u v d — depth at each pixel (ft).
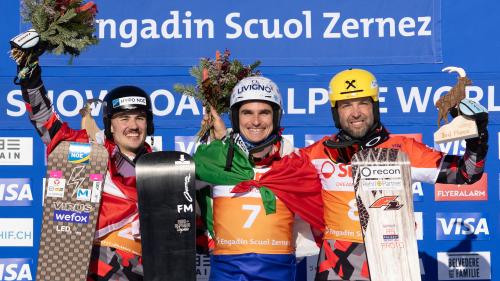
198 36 22.17
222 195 17.39
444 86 22.06
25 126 22.07
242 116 17.30
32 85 16.92
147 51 22.16
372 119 17.38
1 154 22.04
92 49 22.12
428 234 22.11
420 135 22.11
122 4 22.15
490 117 21.99
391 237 16.80
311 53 22.13
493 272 22.07
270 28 22.15
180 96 22.18
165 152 17.31
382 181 16.97
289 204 17.33
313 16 22.13
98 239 17.21
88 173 17.13
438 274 22.09
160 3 22.16
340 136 17.57
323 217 17.71
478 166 16.62
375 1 22.09
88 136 17.94
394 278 16.65
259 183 17.28
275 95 17.37
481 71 22.00
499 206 22.00
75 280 16.76
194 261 16.94
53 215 17.03
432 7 22.04
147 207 16.98
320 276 17.33
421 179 17.29
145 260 16.87
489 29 22.03
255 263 17.06
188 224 17.01
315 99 22.11
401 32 22.09
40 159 22.12
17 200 22.08
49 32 16.67
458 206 22.06
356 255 17.06
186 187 17.10
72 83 22.15
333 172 17.42
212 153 17.63
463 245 22.09
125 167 17.65
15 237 22.08
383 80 22.11
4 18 21.99
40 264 16.89
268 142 17.34
